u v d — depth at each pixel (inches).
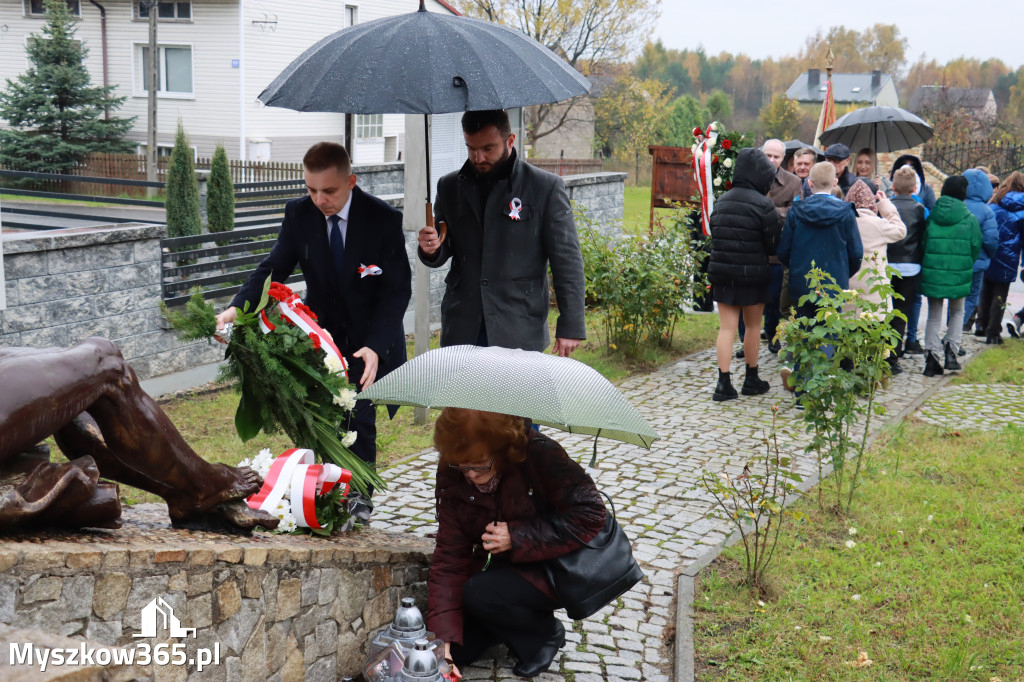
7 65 1318.9
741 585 177.9
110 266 280.5
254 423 147.0
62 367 91.4
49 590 83.9
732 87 3545.8
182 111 1167.6
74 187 1115.3
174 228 684.1
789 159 459.8
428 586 140.9
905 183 357.1
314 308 184.1
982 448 266.7
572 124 1828.2
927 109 2030.0
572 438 274.2
